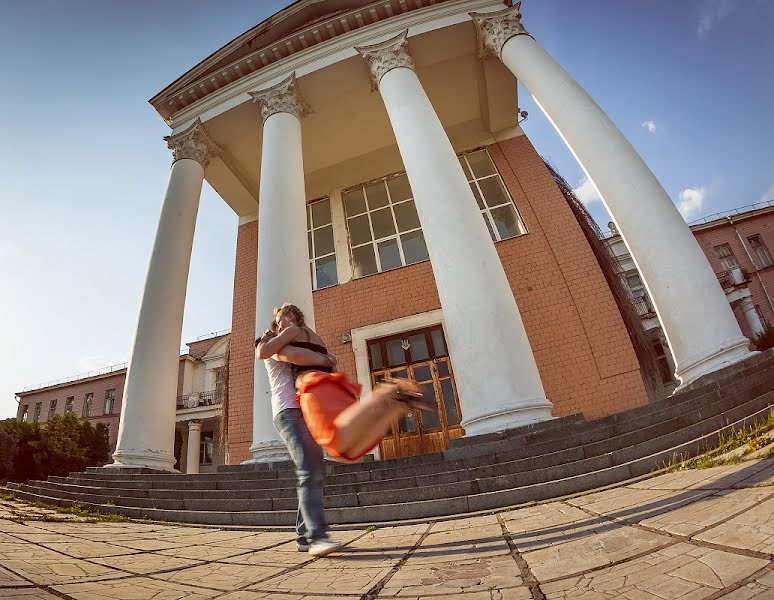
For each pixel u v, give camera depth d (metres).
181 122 10.30
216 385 23.02
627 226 6.12
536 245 9.97
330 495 4.20
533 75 7.79
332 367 2.12
